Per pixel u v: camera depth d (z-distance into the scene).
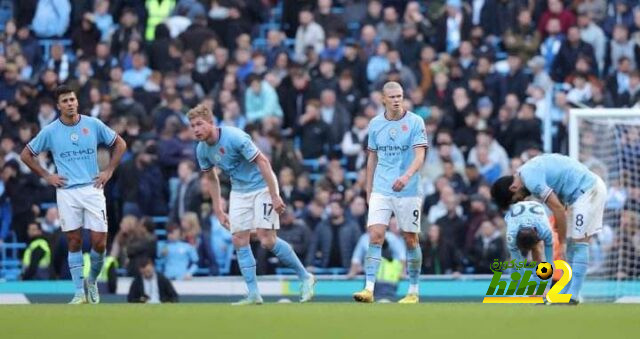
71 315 28.36
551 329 24.61
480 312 28.72
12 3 65.88
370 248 34.28
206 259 50.53
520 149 54.47
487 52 57.50
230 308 30.75
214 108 56.28
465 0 61.94
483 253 49.44
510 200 31.92
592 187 31.45
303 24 60.97
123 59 59.50
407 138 34.06
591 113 43.19
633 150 47.00
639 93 57.50
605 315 27.66
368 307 30.95
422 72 57.59
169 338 23.33
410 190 34.19
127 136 54.34
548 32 60.28
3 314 28.73
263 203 33.59
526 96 56.59
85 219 35.41
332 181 51.53
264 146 53.12
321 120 55.88
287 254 34.78
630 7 62.09
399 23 61.69
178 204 51.94
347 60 58.00
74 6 63.72
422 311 29.16
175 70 59.06
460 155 54.12
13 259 53.69
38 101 57.56
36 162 35.19
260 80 56.50
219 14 61.28
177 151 54.09
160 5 63.31
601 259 46.78
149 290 44.94
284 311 29.39
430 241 49.47
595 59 59.78
